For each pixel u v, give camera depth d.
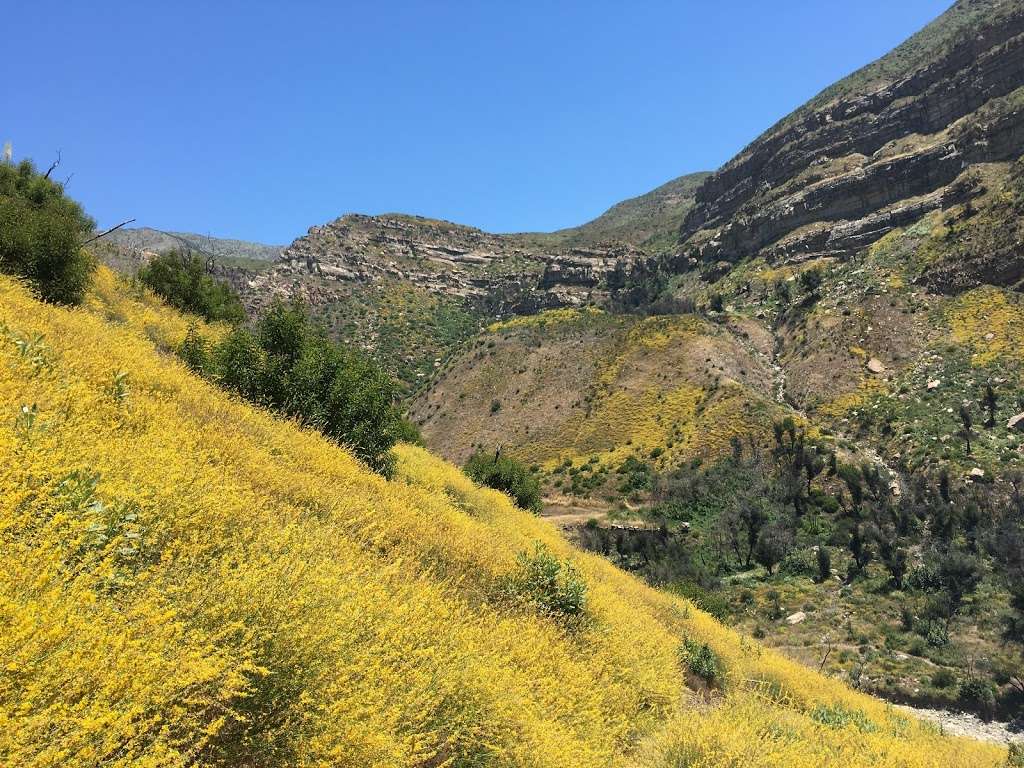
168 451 4.48
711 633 12.91
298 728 2.69
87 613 2.20
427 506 8.87
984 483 53.47
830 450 61.56
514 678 4.54
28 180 18.20
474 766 3.71
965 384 69.00
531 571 7.34
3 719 1.66
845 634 38.50
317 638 2.99
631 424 77.75
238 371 10.16
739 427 68.50
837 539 49.53
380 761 2.82
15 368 4.55
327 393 10.61
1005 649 35.56
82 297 12.16
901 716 12.35
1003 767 8.32
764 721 6.16
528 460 79.06
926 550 46.50
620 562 51.00
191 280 19.92
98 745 1.88
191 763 2.38
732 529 53.09
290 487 5.90
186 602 2.79
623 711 5.85
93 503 3.09
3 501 2.49
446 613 4.72
